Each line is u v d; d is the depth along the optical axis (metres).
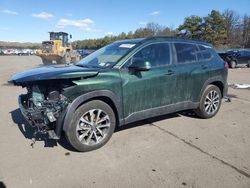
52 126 4.34
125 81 4.67
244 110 7.21
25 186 3.49
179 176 3.73
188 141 4.95
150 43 5.17
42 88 4.42
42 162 4.11
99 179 3.65
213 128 5.67
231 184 3.54
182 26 52.50
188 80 5.64
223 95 6.61
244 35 57.94
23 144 4.77
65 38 27.52
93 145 4.46
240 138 5.12
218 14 50.94
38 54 23.44
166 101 5.33
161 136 5.16
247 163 4.12
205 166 4.01
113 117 4.65
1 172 3.82
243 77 14.89
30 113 4.25
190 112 6.64
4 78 14.07
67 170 3.88
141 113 4.99
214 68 6.20
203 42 6.29
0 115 6.58
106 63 4.88
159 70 5.14
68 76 4.13
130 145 4.73
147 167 3.97
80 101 4.21
